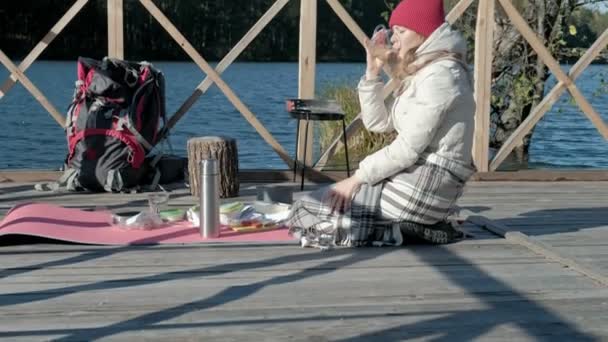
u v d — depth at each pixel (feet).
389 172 10.92
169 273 9.85
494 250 11.15
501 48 26.40
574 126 35.73
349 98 27.66
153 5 15.90
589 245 11.57
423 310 8.61
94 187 15.11
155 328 7.99
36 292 9.07
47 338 7.70
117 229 11.91
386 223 11.17
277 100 46.62
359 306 8.71
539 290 9.36
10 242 11.20
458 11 16.67
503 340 7.80
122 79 15.34
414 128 10.53
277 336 7.81
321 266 10.22
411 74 10.84
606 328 8.13
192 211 12.50
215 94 49.42
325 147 26.23
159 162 15.92
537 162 27.17
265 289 9.26
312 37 16.34
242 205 12.72
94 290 9.15
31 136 32.27
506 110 26.94
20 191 15.19
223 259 10.50
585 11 28.19
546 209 14.23
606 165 26.58
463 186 11.25
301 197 11.50
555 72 17.01
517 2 26.22
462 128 10.79
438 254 10.88
